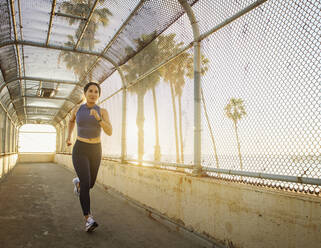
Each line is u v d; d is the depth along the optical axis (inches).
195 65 119.1
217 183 96.5
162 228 124.3
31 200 194.2
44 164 776.9
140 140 181.8
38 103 524.1
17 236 109.9
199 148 115.7
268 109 82.4
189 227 111.7
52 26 186.2
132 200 175.0
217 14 107.2
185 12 125.7
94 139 126.2
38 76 309.4
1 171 310.5
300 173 72.8
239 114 94.5
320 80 67.1
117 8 159.3
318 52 67.6
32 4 161.5
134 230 120.7
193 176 114.2
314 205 63.8
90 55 236.7
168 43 146.5
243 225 84.0
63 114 641.0
